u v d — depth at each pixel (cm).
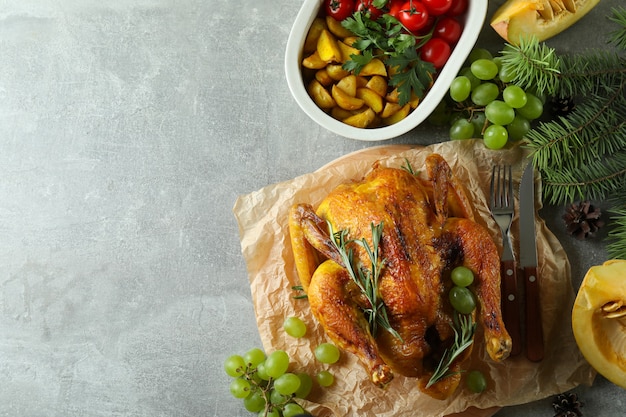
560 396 103
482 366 103
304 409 103
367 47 102
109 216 111
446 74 101
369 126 106
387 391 102
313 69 104
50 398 109
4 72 112
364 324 93
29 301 110
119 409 108
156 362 109
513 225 105
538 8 101
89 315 110
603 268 93
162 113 111
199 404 108
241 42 111
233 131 110
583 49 108
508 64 100
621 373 96
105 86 112
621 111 103
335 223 95
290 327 102
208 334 109
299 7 110
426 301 92
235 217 108
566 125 101
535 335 102
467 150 105
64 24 112
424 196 96
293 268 105
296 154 110
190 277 109
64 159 111
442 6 101
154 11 111
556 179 101
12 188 112
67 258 111
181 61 111
